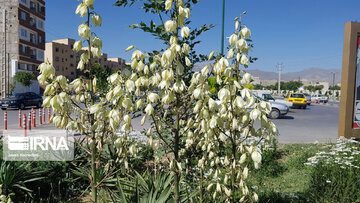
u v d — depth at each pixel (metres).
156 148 2.48
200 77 1.84
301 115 18.50
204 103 1.86
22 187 3.38
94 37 1.99
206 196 2.57
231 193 1.99
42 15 42.28
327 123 14.08
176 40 1.95
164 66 1.84
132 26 2.26
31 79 36.22
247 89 1.73
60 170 3.95
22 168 3.73
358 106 7.58
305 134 10.05
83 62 1.98
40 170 3.93
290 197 3.63
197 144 2.16
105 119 1.93
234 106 1.80
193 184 2.76
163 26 2.29
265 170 4.93
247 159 1.84
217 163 2.02
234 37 1.81
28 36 38.75
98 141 1.97
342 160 4.59
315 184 3.83
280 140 8.59
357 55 7.48
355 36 7.46
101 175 2.95
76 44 1.92
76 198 3.73
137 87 1.85
